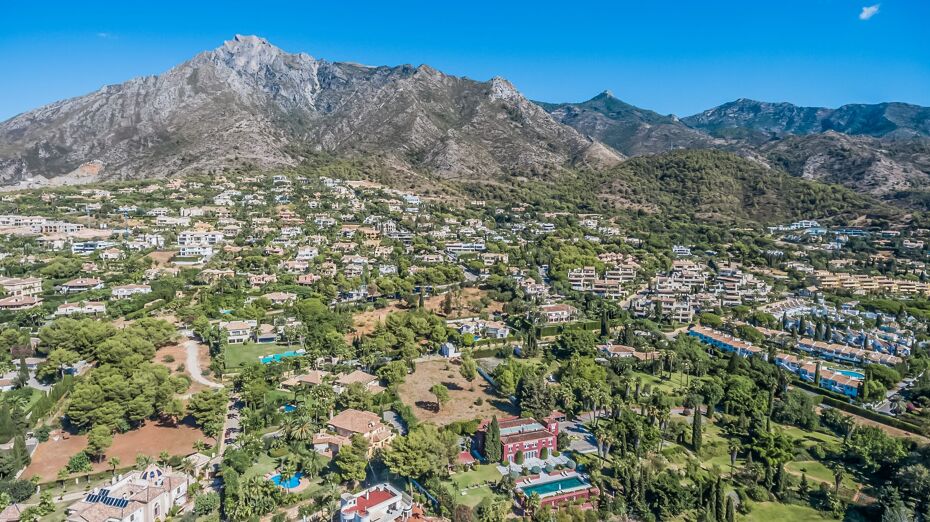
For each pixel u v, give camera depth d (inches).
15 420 5433.1
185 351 7869.1
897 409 6845.5
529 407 6353.3
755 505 5103.3
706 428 6348.4
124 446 5438.0
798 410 6628.9
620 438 5674.2
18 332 7519.7
